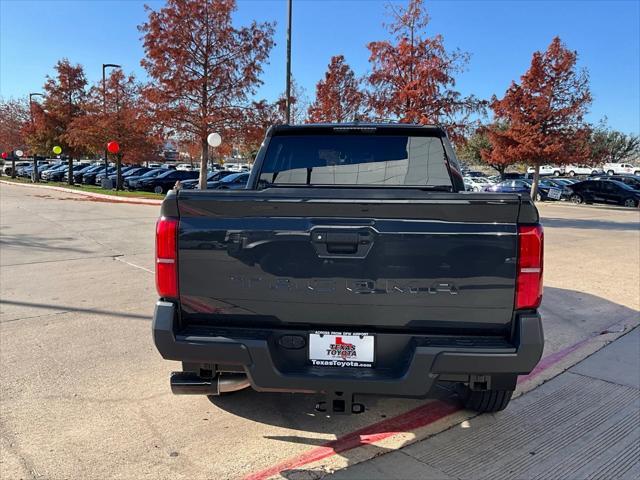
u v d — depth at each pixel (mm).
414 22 18562
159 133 21703
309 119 26109
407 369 2686
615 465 3062
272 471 2932
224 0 20875
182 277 2824
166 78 20844
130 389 3979
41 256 9695
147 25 20562
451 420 3572
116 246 10992
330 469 2957
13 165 49625
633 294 7250
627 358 4785
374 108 19172
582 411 3734
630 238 13930
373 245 2695
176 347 2781
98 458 3039
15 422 3441
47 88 35031
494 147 27812
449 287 2684
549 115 25672
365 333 2781
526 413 3695
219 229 2773
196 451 3135
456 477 2902
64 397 3820
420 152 4223
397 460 3066
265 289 2779
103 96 30328
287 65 18047
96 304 6324
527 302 2664
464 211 2645
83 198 26312
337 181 4258
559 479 2910
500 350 2645
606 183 29703
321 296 2750
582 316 6137
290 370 2791
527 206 2631
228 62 21250
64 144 35625
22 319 5684
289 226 2732
